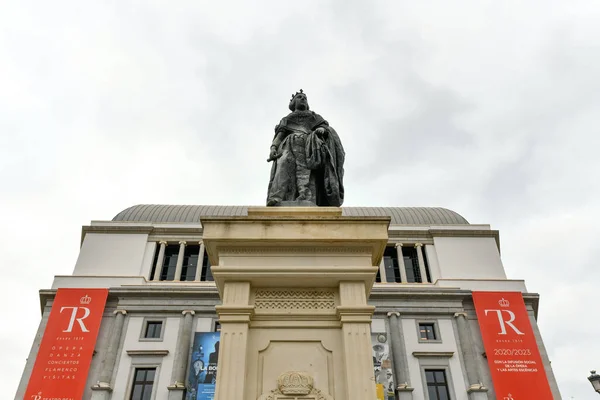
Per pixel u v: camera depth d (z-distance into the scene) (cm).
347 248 615
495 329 3612
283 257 606
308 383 527
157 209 4706
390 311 3725
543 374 3409
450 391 3403
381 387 3375
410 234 4328
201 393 3288
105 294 3694
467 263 4144
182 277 4103
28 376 3341
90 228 4216
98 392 3272
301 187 756
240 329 553
